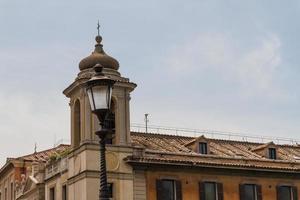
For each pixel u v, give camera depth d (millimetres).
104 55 47312
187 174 47844
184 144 51781
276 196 50844
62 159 49031
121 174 45281
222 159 49594
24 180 60531
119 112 46406
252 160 50531
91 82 19188
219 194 48562
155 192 46250
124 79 47062
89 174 44188
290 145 58625
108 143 46094
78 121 47344
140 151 46594
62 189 48594
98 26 48500
